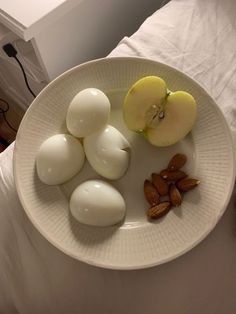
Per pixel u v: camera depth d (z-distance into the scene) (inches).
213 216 9.7
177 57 12.0
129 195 10.5
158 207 10.0
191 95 10.7
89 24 14.2
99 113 10.2
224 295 9.8
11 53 14.4
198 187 10.3
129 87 11.3
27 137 10.5
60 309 10.1
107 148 10.0
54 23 12.5
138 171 10.7
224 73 11.7
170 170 10.4
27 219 10.2
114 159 10.0
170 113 10.4
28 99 19.5
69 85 11.0
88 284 9.8
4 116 21.0
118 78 11.2
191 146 10.8
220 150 10.5
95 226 9.8
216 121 10.6
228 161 10.3
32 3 11.7
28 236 10.1
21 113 21.0
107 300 9.9
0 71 18.4
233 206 10.3
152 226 10.0
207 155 10.6
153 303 9.7
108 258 9.5
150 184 10.4
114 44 16.6
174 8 12.9
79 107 10.2
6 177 10.6
